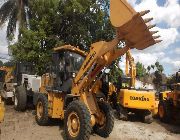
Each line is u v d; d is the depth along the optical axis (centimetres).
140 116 1288
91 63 820
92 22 1838
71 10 1719
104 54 788
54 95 949
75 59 973
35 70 1540
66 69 946
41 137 841
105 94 1030
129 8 654
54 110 945
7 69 1588
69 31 1825
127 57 1337
